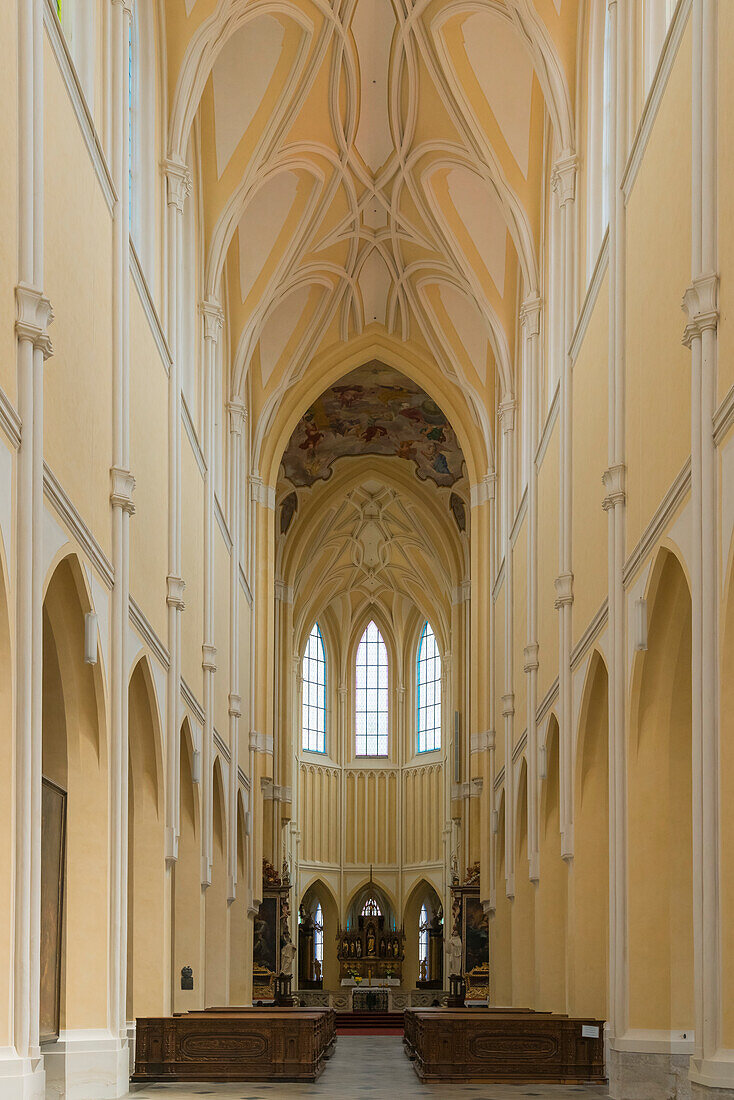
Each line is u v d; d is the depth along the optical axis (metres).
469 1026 16.09
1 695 9.08
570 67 18.78
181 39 18.41
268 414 31.06
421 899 47.69
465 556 39.75
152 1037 16.03
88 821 12.88
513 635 25.59
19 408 9.46
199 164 21.98
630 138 14.48
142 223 17.27
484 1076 15.96
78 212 11.85
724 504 9.70
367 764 49.16
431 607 46.88
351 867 48.19
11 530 9.20
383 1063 21.50
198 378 22.05
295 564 40.09
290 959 34.81
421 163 25.38
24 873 9.07
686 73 11.39
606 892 16.89
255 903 29.62
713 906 9.48
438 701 48.25
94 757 12.94
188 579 19.98
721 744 9.56
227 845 25.25
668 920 13.35
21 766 9.14
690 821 13.41
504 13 20.33
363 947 46.19
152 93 17.53
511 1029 16.09
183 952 20.33
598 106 17.83
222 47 20.31
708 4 10.45
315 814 47.81
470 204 26.06
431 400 35.72
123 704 13.61
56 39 10.88
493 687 29.52
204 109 22.14
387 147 25.34
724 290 9.96
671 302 11.88
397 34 22.69
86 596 12.00
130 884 16.72
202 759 21.34
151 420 16.39
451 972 39.09
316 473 38.88
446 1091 14.69
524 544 23.88
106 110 13.81
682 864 13.41
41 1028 11.56
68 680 12.70
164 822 16.94
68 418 11.38
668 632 12.98
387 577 47.50
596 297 16.33
